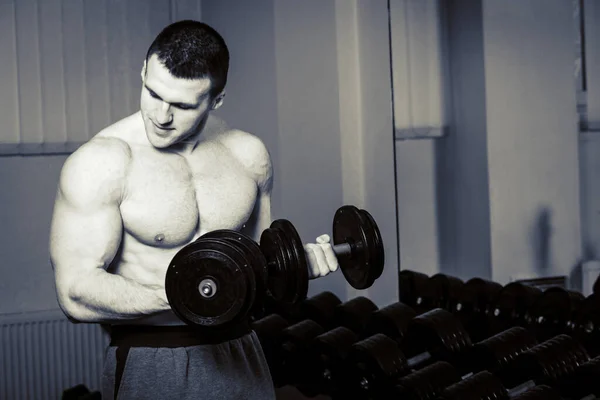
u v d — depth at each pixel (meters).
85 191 1.39
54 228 1.41
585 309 2.62
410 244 2.90
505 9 2.66
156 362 1.48
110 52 3.69
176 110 1.38
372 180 3.06
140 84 3.75
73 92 3.63
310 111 3.27
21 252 3.68
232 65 3.68
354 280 1.63
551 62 2.62
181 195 1.48
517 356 2.42
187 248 1.33
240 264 1.31
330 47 3.18
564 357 2.37
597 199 2.57
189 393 1.48
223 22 3.71
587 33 2.57
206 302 1.33
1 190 3.65
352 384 2.54
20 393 3.61
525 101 2.66
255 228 1.70
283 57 3.34
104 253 1.40
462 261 2.82
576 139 2.60
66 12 3.61
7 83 3.54
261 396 1.59
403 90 2.85
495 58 2.67
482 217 2.76
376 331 2.83
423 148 2.84
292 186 3.34
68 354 3.66
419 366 2.60
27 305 3.69
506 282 2.75
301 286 1.41
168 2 3.82
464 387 2.22
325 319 3.09
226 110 3.75
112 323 1.48
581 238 2.63
